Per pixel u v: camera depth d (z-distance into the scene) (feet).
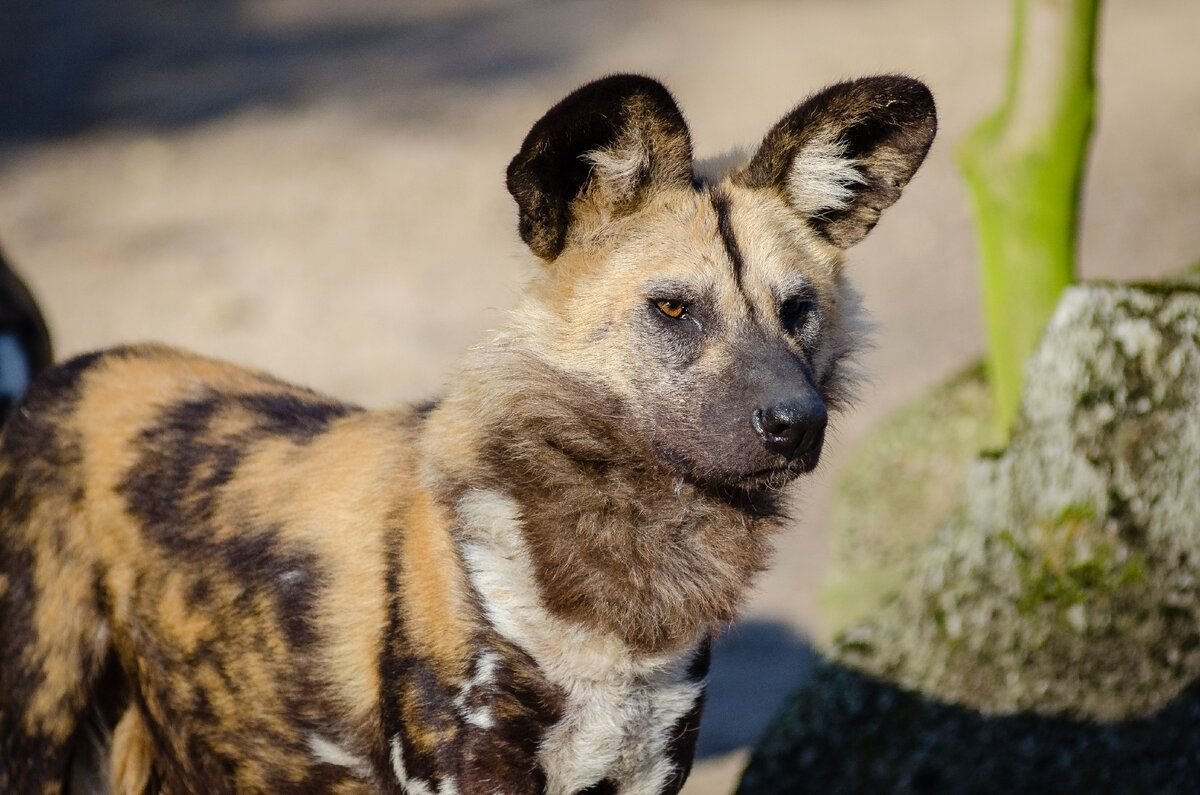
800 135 17.53
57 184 63.72
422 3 92.79
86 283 51.57
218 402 18.78
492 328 17.11
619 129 16.47
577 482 16.34
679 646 16.28
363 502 16.87
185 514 17.78
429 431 16.80
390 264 52.29
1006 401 25.95
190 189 62.13
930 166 58.85
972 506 20.94
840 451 35.12
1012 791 19.38
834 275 18.37
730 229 17.12
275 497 17.43
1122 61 69.92
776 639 29.35
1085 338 19.79
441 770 15.83
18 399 19.98
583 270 16.78
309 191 61.05
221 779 17.97
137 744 18.79
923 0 85.51
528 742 15.81
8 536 18.34
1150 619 19.16
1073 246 25.16
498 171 62.03
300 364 43.62
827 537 32.89
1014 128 24.81
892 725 20.36
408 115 70.64
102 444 18.44
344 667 16.69
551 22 86.22
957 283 46.85
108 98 75.56
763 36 79.51
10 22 90.27
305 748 17.16
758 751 21.07
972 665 20.10
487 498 16.10
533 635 15.74
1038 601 19.85
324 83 76.69
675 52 77.46
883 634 21.02
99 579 18.22
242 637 17.22
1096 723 19.15
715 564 16.76
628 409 16.60
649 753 16.44
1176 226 46.85
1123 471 19.49
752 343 16.60
